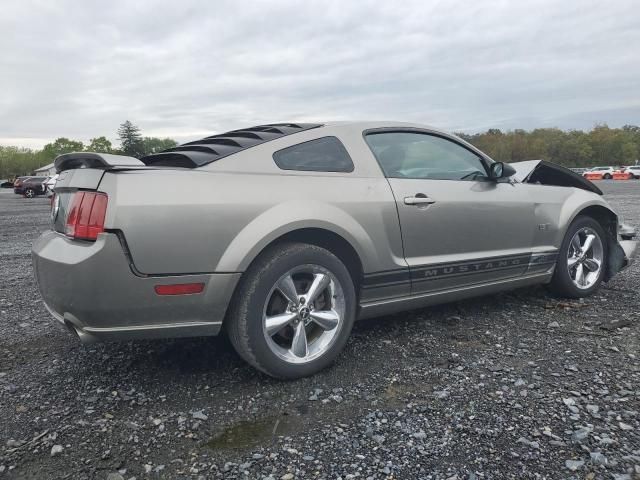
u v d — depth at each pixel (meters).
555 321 3.82
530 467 1.97
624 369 2.88
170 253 2.41
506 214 3.79
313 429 2.30
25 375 2.95
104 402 2.59
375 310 3.21
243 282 2.62
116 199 2.34
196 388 2.74
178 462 2.06
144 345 3.40
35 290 5.22
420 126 3.68
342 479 1.93
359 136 3.28
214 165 2.66
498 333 3.55
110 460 2.08
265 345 2.67
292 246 2.74
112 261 2.33
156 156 2.91
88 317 2.38
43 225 12.63
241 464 2.04
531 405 2.47
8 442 2.22
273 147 2.90
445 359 3.09
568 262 4.33
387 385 2.74
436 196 3.38
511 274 3.93
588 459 2.01
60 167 2.86
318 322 2.88
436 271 3.38
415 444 2.15
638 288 4.84
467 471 1.96
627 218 11.49
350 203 2.98
